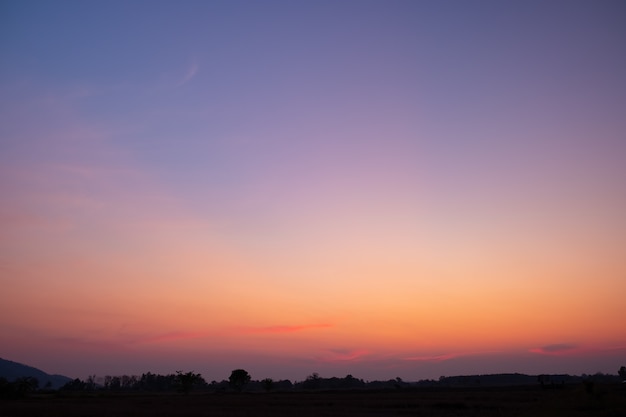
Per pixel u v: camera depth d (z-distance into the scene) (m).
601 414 40.88
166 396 119.12
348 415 48.47
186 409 58.53
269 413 51.69
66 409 57.25
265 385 180.62
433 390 145.75
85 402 81.31
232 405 70.19
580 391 52.22
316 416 46.97
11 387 105.56
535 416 41.78
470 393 103.44
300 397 102.81
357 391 157.00
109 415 48.06
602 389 51.84
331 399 89.50
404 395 104.31
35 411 53.94
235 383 173.75
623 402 46.84
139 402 81.25
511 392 98.56
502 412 47.09
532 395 78.75
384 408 60.94
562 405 48.25
